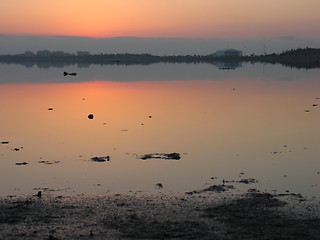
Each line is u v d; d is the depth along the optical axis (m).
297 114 33.88
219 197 14.90
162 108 38.25
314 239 11.46
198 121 30.98
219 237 11.64
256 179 17.20
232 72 102.31
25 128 28.73
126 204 14.23
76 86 63.53
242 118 32.19
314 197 14.88
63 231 12.12
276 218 12.84
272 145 23.30
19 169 18.91
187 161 20.11
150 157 20.91
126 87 61.44
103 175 17.92
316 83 64.06
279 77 79.44
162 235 11.80
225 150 22.27
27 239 11.62
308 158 20.50
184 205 14.08
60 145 23.56
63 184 16.72
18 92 53.88
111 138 25.30
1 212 13.50
